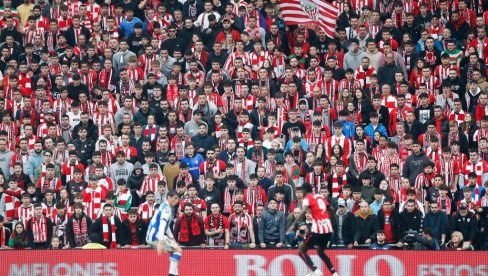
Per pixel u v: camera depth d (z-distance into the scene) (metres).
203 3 107.50
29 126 90.62
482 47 102.06
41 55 99.94
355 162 86.19
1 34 103.38
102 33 102.06
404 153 88.94
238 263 74.62
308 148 89.19
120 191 83.50
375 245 79.06
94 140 91.88
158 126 91.12
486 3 107.69
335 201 82.62
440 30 104.00
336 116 93.75
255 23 102.06
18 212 82.88
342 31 103.00
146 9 106.25
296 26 103.81
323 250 68.31
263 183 84.25
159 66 97.81
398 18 105.31
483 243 80.81
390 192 84.75
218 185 84.94
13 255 74.75
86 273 74.69
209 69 99.62
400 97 92.44
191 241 79.75
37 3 108.00
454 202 84.75
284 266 74.56
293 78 95.50
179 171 86.25
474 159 86.62
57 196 86.25
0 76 100.12
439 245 80.12
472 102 96.06
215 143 90.31
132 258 74.62
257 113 92.88
